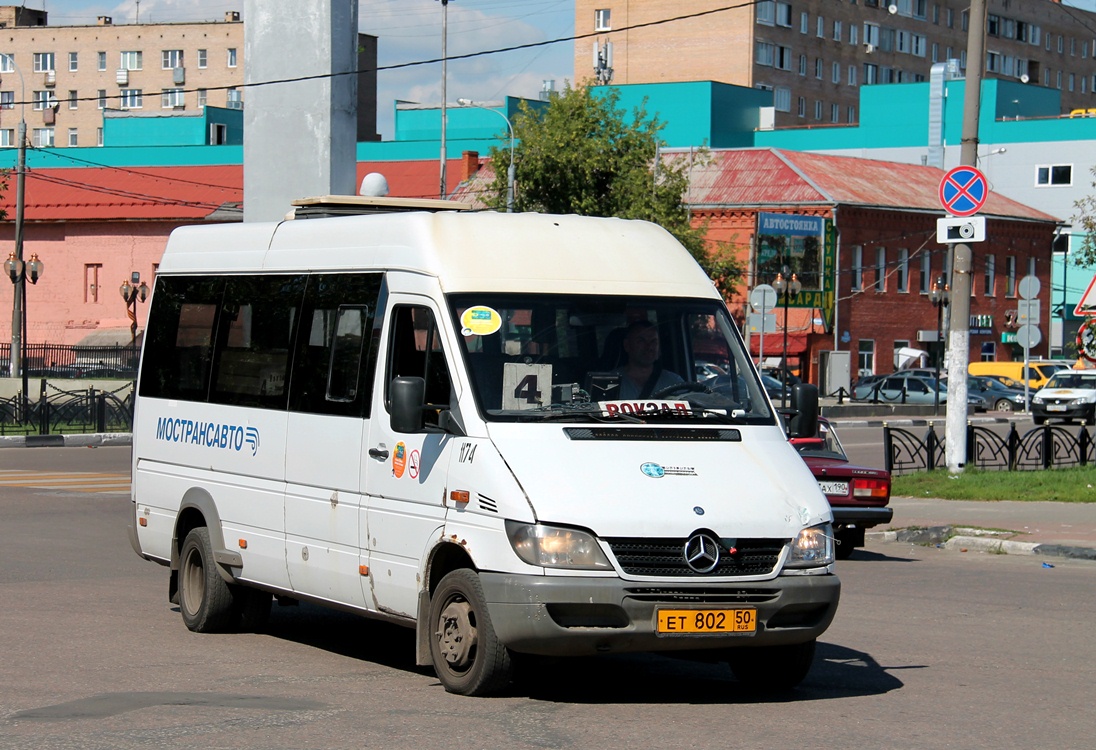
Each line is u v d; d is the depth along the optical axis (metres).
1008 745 6.91
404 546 7.98
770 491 7.63
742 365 8.45
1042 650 9.67
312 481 8.84
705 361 8.34
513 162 44.91
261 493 9.35
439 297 8.04
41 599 11.41
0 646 9.38
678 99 82.12
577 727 7.11
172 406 10.53
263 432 9.38
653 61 94.44
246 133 23.83
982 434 24.11
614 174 47.44
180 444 10.38
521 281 8.20
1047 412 44.28
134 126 90.31
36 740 6.79
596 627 7.14
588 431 7.65
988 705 7.88
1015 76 113.06
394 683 8.23
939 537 16.48
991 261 68.81
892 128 83.31
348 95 23.69
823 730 7.16
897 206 63.31
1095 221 44.91
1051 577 13.70
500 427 7.59
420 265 8.23
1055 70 116.94
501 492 7.31
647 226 9.00
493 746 6.67
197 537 10.05
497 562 7.27
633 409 7.89
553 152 46.25
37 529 16.27
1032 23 114.38
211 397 10.07
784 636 7.47
